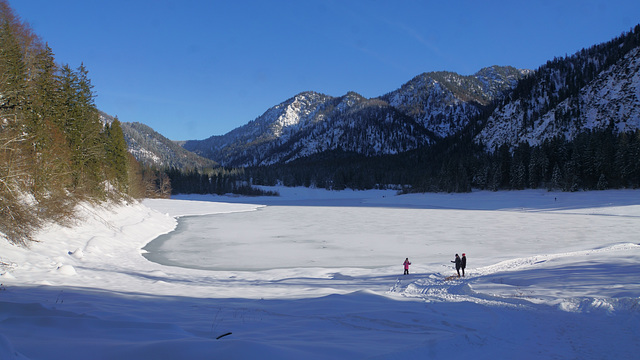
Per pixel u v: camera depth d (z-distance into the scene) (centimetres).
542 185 8925
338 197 13950
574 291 1023
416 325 709
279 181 17938
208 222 5134
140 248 2939
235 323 722
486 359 511
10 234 1869
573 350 546
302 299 1148
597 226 4000
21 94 2561
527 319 727
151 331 584
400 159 19538
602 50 16512
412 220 5103
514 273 1570
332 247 3038
